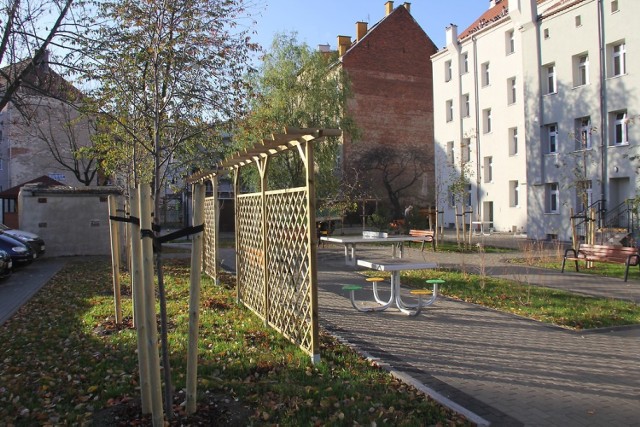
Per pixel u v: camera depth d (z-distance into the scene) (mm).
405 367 5637
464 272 12484
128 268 13922
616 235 18734
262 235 7484
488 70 31391
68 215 19719
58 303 9609
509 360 5898
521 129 28797
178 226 41531
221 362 5648
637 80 20844
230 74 9625
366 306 9078
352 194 33812
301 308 6059
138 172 11883
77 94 8445
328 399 4578
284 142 6023
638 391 4887
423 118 44250
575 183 18609
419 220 29172
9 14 7000
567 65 23844
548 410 4438
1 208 29078
